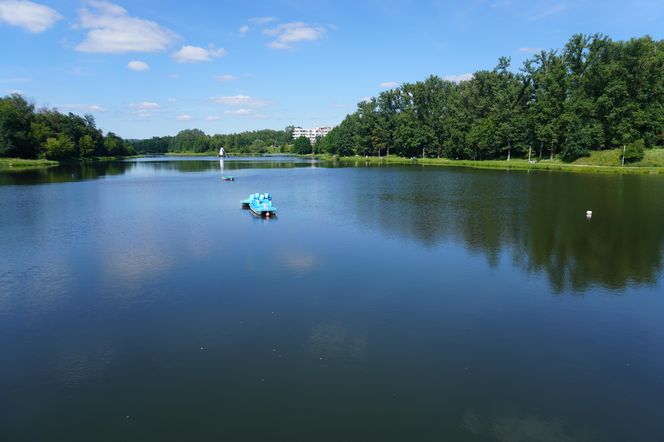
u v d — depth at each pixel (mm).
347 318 15672
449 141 110312
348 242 26266
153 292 18125
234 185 60094
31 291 18344
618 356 13250
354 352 13305
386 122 134375
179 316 15828
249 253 23812
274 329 14781
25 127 110688
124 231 29359
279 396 11070
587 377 12125
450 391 11367
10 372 12391
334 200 43844
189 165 117875
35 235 28172
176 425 10023
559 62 91062
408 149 127688
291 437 9578
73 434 9797
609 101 79688
